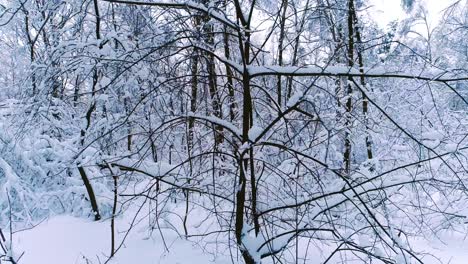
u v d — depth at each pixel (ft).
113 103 15.40
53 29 17.20
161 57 11.05
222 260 14.06
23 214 21.66
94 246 16.30
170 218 17.88
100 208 20.80
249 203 12.71
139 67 12.51
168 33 11.16
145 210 19.39
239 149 10.72
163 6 10.72
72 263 14.76
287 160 12.30
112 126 13.73
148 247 15.62
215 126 13.05
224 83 13.12
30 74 15.87
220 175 13.39
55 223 19.70
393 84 21.53
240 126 13.85
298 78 14.42
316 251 15.34
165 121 11.66
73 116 21.61
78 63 14.12
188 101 13.17
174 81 11.96
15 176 21.56
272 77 14.78
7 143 21.74
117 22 16.98
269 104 13.07
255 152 12.43
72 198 22.24
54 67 15.30
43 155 22.53
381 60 12.91
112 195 20.89
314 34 17.65
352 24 21.89
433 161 15.60
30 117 18.08
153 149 11.85
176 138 14.33
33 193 22.18
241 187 11.20
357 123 18.54
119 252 15.35
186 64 11.91
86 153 19.43
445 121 18.78
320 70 10.66
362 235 12.50
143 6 13.46
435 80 10.14
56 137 22.98
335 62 14.44
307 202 10.68
